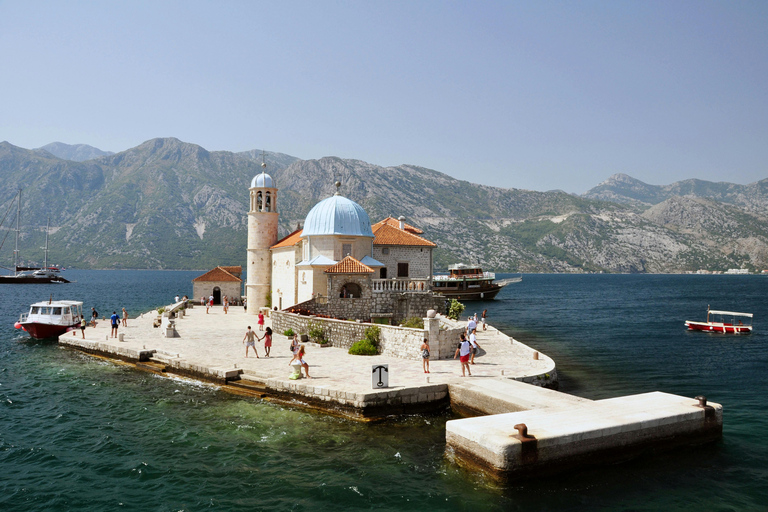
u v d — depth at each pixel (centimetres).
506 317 7619
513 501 1538
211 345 3694
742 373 3522
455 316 4606
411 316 4547
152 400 2586
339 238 4831
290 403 2466
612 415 1900
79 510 1509
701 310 9012
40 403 2562
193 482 1683
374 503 1534
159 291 14112
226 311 6272
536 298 12588
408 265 5644
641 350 4516
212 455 1895
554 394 2208
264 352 3391
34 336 4619
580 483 1647
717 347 4731
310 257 4866
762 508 1523
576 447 1706
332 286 4278
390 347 3222
